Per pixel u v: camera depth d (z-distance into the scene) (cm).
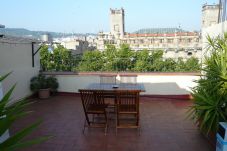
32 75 794
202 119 433
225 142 339
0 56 621
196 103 439
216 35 545
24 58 743
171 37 5031
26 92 753
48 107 672
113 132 479
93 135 463
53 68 877
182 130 489
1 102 164
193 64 788
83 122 541
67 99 767
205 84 423
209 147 408
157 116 587
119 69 899
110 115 582
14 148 150
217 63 417
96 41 4800
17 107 177
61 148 404
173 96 770
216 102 393
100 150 397
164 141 434
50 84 789
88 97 474
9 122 156
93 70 883
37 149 399
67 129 496
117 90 452
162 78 770
